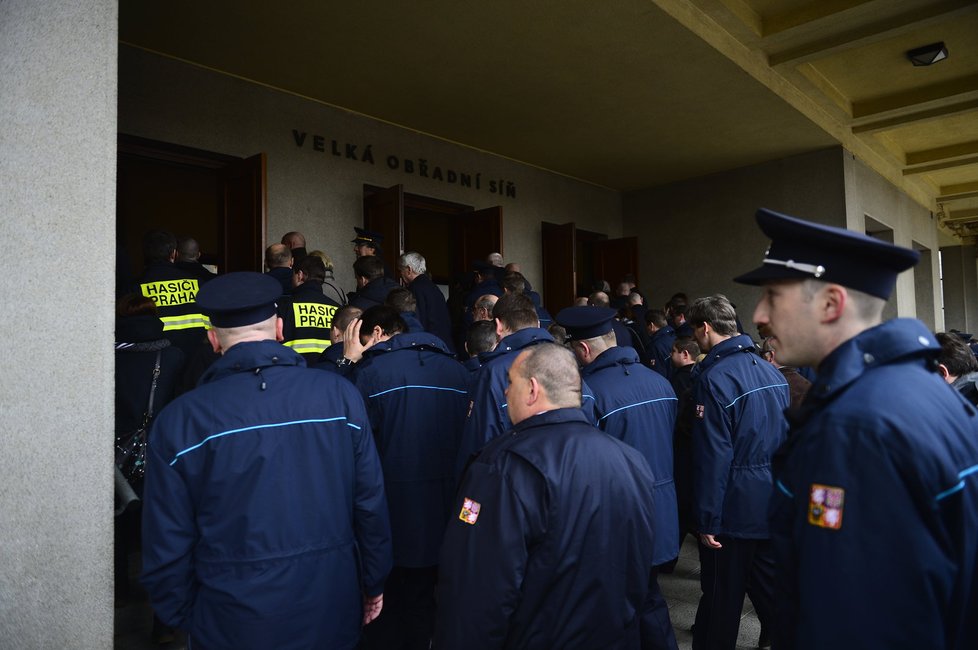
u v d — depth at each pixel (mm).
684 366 4258
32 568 2016
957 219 16172
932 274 13695
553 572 1546
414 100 7246
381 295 4473
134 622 3180
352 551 1915
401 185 7141
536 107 7504
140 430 3102
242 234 6254
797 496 1089
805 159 9453
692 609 3576
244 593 1692
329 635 1799
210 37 5723
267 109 6758
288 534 1761
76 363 2119
